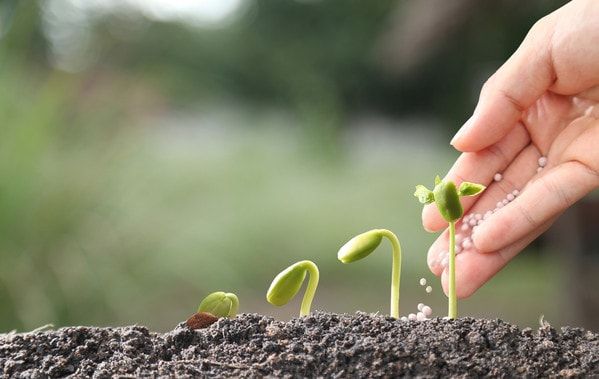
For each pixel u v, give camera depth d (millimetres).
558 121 913
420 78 7449
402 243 4277
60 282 2189
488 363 590
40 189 2223
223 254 3004
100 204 2383
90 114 2596
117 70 3031
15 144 2195
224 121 6062
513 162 923
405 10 6605
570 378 579
